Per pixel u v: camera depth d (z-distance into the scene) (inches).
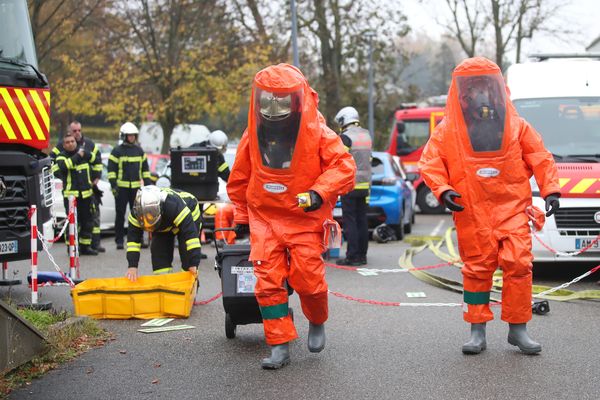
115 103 1177.4
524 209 281.1
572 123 478.0
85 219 573.6
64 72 1256.2
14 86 364.2
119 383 254.1
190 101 1175.6
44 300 395.2
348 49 1434.5
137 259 350.3
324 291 266.1
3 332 246.7
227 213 476.1
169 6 1164.5
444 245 649.0
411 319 347.6
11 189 366.9
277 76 254.5
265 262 263.3
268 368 268.7
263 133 257.0
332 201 265.7
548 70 504.1
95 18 1143.0
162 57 1174.3
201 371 267.4
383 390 244.5
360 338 312.8
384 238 669.3
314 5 1349.7
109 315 347.6
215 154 580.1
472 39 1423.5
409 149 1162.0
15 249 369.1
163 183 557.6
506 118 277.1
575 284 438.3
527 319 281.4
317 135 258.2
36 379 258.7
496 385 247.8
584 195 425.4
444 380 253.9
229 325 310.3
